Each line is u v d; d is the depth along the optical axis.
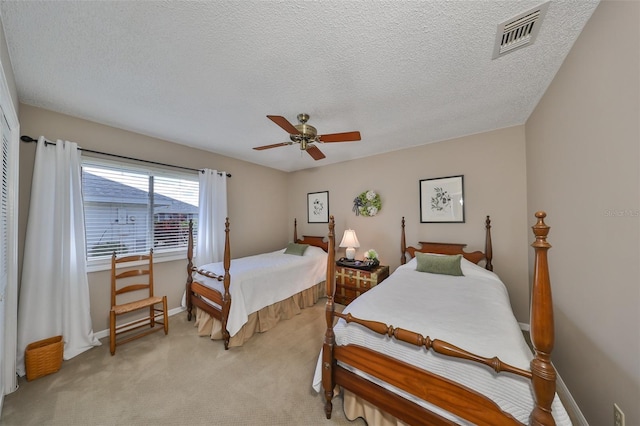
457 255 2.65
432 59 1.50
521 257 2.60
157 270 2.91
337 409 1.55
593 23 1.17
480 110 2.25
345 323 1.52
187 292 2.92
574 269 1.46
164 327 2.57
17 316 1.90
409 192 3.35
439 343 1.12
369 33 1.28
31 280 1.96
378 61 1.52
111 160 2.54
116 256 2.60
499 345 1.12
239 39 1.33
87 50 1.42
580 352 1.40
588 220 1.29
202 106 2.12
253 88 1.83
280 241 4.65
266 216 4.38
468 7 1.12
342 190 4.05
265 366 2.00
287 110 2.19
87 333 2.24
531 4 1.11
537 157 2.15
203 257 3.24
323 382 1.49
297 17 1.17
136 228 2.77
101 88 1.83
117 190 2.63
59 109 2.17
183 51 1.43
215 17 1.17
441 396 1.11
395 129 2.69
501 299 1.78
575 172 1.42
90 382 1.80
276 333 2.61
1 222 1.44
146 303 2.43
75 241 2.20
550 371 0.88
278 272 2.91
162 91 1.88
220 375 1.89
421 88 1.84
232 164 3.81
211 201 3.36
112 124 2.50
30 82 1.75
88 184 2.43
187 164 3.22
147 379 1.84
